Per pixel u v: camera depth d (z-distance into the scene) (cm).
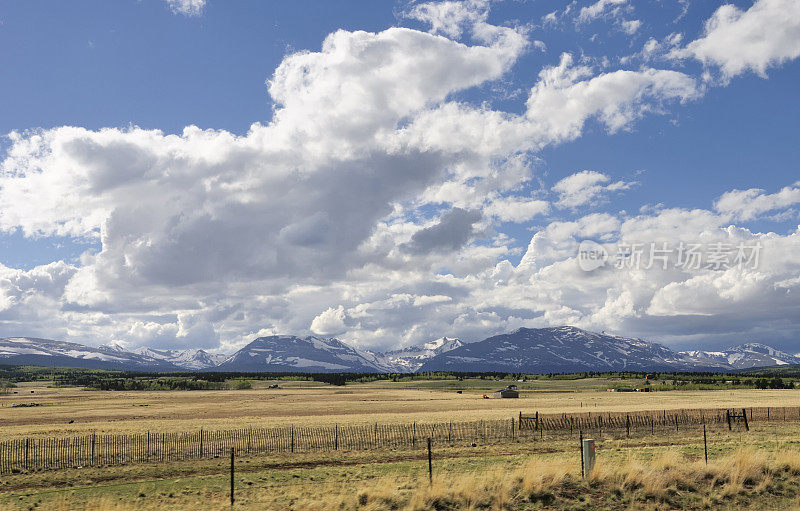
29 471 4766
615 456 3716
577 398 18338
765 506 2386
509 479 2734
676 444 5028
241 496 3161
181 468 4709
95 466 4972
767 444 4319
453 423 7981
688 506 2411
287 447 5853
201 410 15125
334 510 2436
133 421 11088
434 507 2427
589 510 2394
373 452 5334
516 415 9775
